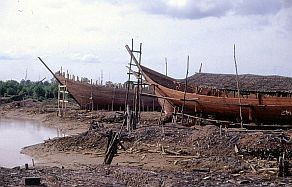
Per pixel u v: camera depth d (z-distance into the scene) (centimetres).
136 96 4806
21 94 11088
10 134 5175
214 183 2138
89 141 3753
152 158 3078
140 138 3603
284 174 2358
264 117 4341
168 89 5053
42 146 3847
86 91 7794
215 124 4644
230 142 3116
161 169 2641
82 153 3509
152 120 5569
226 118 4606
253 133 3228
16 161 3281
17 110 8488
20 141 4525
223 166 2641
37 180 2044
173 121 4791
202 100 4712
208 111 4703
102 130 4041
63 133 5312
